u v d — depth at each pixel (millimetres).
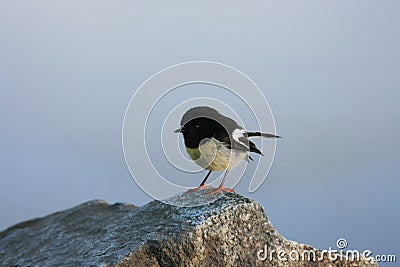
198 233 10852
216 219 11023
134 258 10852
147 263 10875
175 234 10867
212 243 10883
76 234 13703
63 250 12844
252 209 11234
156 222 11570
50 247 13430
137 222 11891
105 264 10773
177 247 10789
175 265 10812
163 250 10820
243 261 10906
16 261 13312
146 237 11055
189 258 10789
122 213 14125
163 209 11906
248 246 10992
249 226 11125
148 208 12219
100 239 11977
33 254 13352
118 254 10953
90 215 14477
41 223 15070
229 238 10953
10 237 14680
